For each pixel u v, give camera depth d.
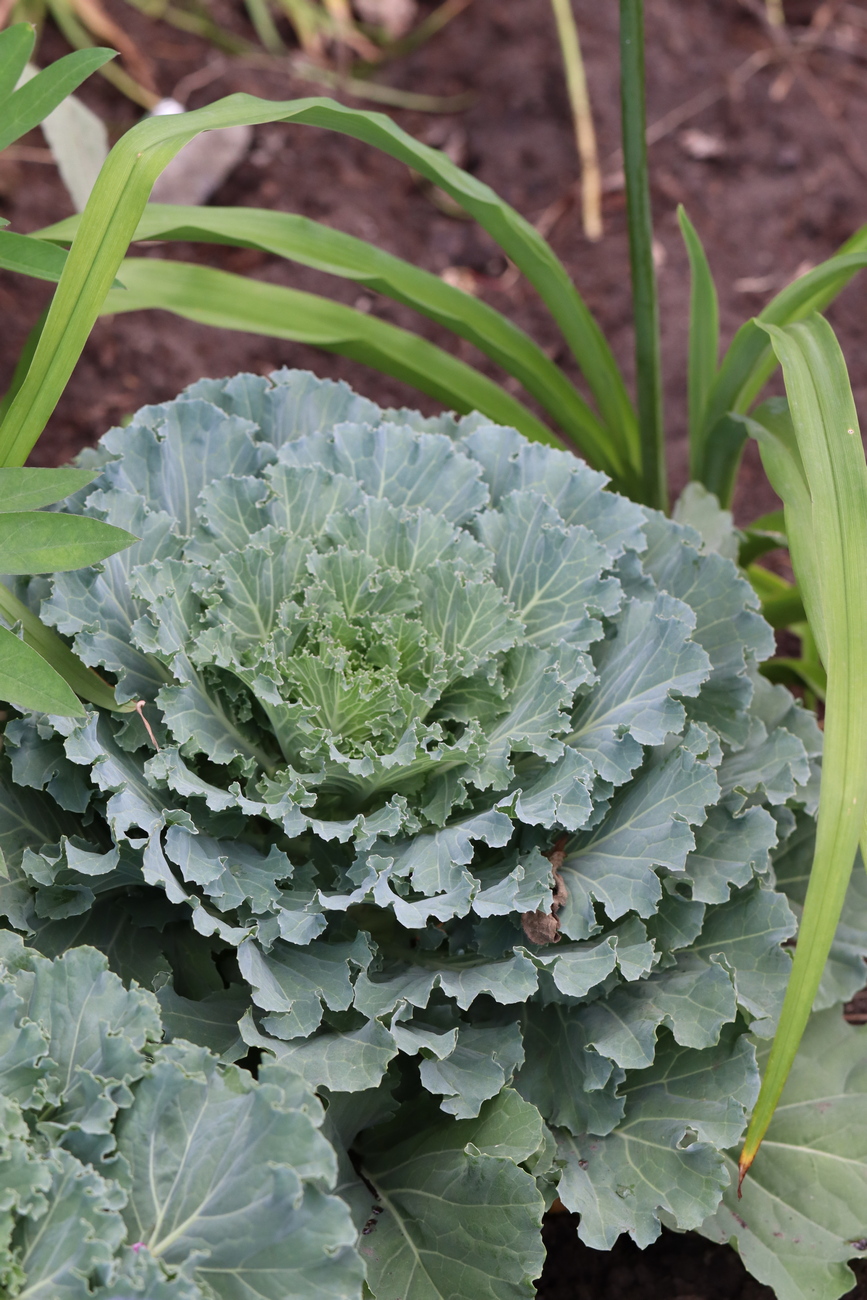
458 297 2.09
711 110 2.89
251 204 2.72
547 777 1.88
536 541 1.94
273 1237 1.74
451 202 2.87
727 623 1.95
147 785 1.87
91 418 2.41
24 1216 1.74
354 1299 1.73
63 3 2.79
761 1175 1.90
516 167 2.89
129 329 2.48
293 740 1.88
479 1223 1.81
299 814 1.85
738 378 2.06
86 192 2.14
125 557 1.90
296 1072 1.79
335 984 1.84
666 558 1.98
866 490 1.88
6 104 1.87
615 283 2.67
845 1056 1.93
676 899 1.88
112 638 1.88
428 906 1.84
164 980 1.85
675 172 2.82
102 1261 1.72
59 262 1.87
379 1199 1.85
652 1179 1.84
